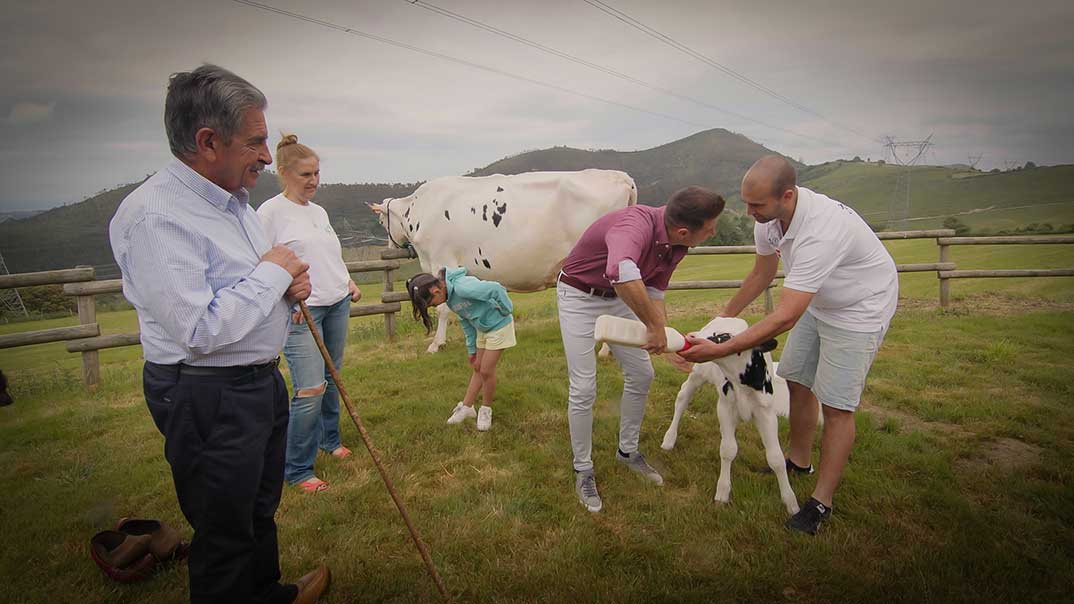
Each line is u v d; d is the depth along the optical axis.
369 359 6.41
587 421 3.14
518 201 5.95
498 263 6.18
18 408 5.26
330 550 2.80
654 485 3.35
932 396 4.54
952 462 3.50
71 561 2.75
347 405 2.34
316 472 3.59
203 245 1.74
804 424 3.29
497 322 3.99
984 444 3.74
